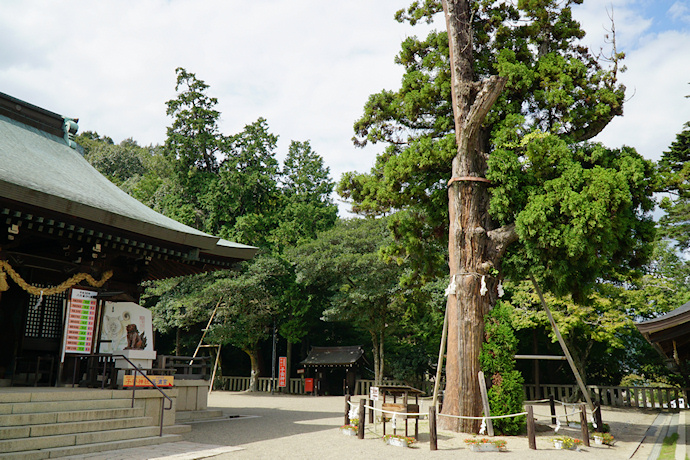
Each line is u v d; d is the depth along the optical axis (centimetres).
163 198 3991
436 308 2742
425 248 1739
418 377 3231
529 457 1019
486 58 1631
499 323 1354
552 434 1333
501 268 1472
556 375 3027
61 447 924
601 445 1206
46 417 966
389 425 1426
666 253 3006
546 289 1427
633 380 3300
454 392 1351
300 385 3450
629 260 1421
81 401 1071
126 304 1539
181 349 4053
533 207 1259
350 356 3288
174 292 3341
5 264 1200
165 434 1157
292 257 3303
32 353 1481
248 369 4181
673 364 1341
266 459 934
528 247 1310
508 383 1306
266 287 3519
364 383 3269
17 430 894
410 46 1745
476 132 1407
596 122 1543
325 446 1097
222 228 3691
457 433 1291
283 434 1282
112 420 1070
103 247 1419
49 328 1514
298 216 4194
